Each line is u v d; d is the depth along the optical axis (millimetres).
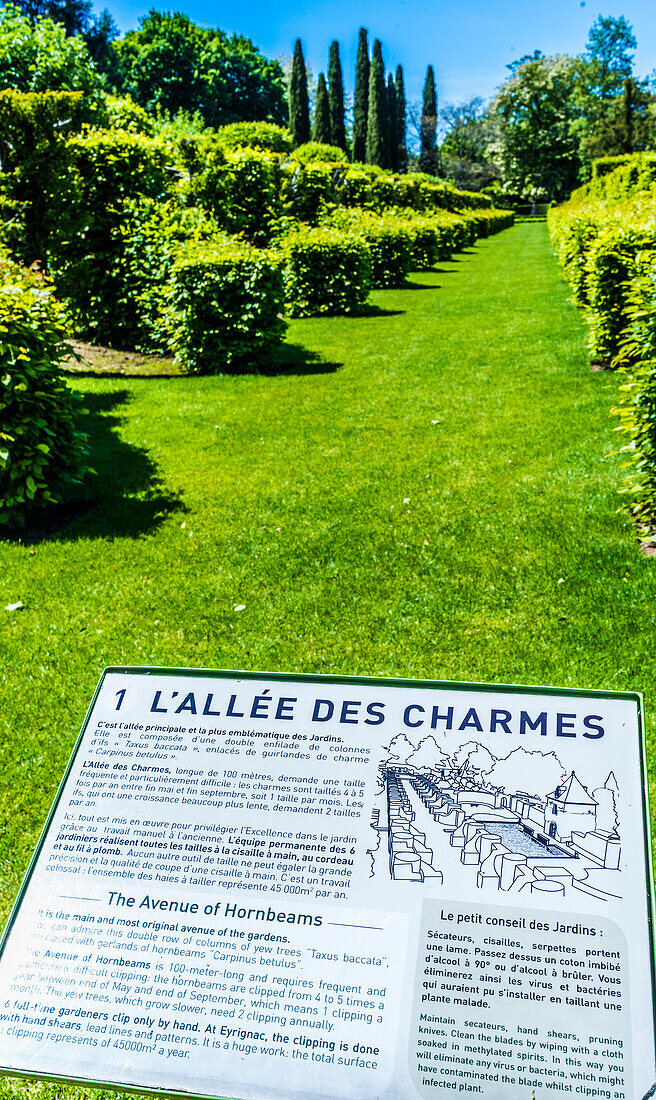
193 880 2033
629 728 2076
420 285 23719
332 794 2107
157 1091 1814
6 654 5055
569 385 10641
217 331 12352
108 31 49281
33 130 11117
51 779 3938
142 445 9000
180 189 15773
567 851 1950
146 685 2363
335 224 23109
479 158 87688
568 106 78750
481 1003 1815
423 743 2137
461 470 7766
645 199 18234
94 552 6449
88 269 12133
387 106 76875
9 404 6688
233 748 2219
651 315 5863
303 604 5492
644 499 6125
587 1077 1736
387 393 10898
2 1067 1865
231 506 7242
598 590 5309
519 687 2162
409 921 1919
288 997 1867
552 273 24156
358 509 6992
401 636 5020
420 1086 1762
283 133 18938
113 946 1979
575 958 1839
